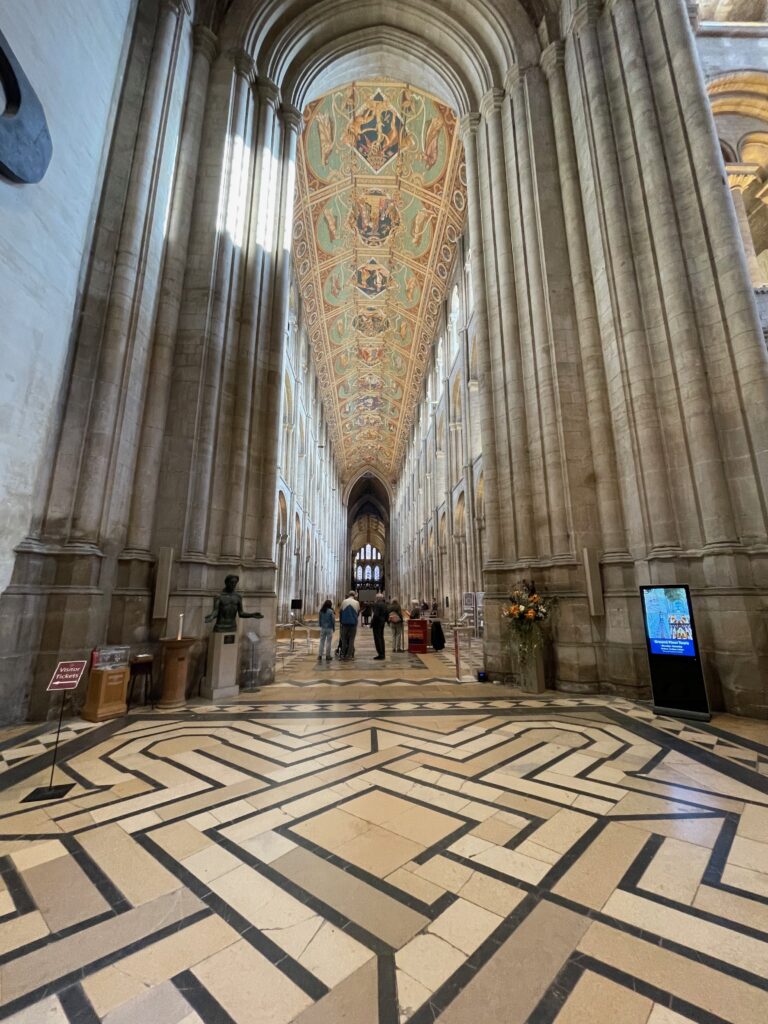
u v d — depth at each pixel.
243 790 3.21
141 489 6.58
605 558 6.79
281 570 19.55
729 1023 1.41
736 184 9.49
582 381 7.61
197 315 7.50
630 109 7.34
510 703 5.87
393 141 16.59
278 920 1.90
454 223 18.69
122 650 5.51
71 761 3.79
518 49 9.28
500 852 2.42
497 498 8.23
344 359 29.98
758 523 5.55
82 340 6.06
